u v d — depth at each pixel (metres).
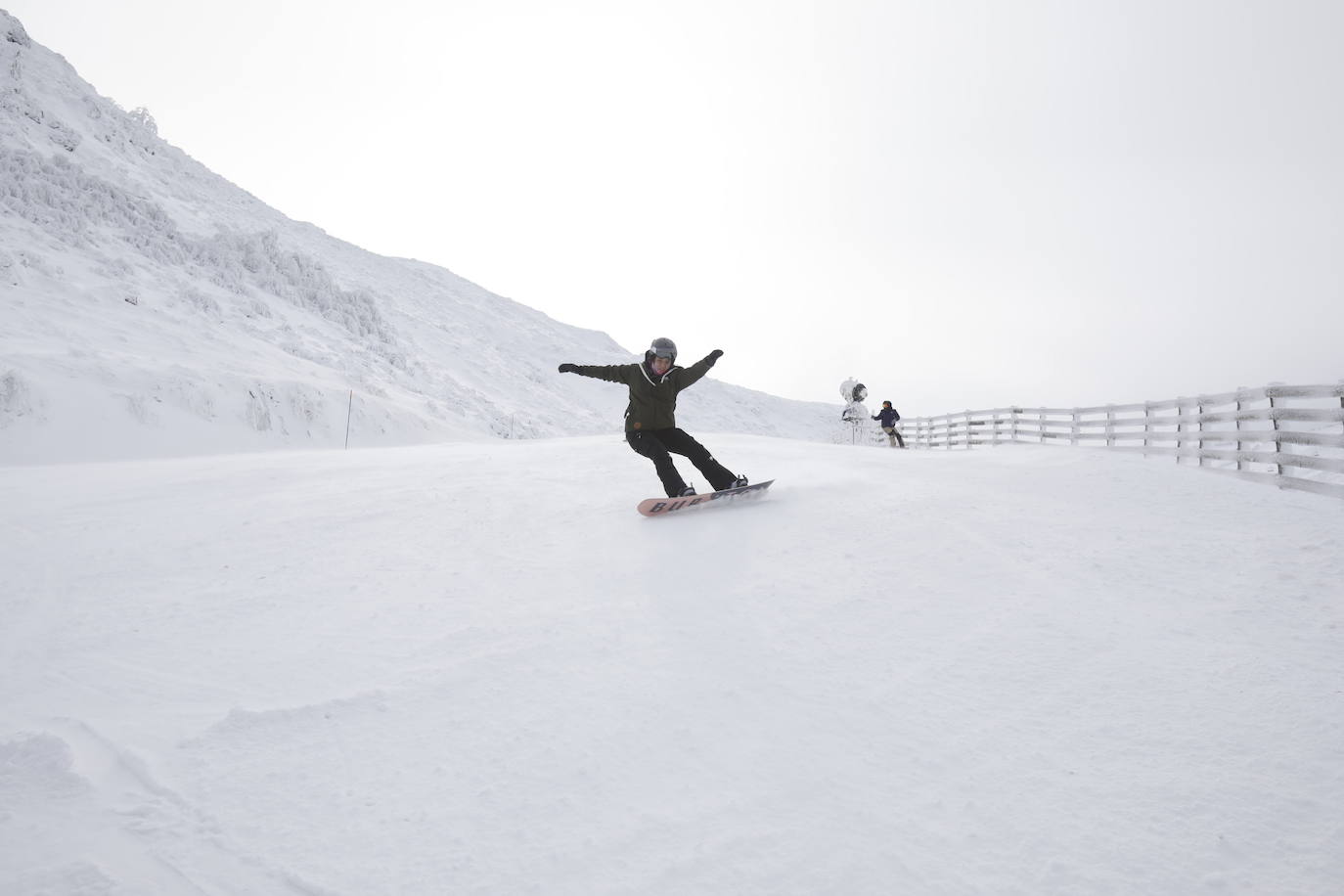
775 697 3.08
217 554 5.97
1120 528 5.39
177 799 2.51
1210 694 2.92
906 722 2.85
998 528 5.47
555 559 5.39
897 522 5.74
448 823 2.36
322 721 3.06
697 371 6.68
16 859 2.18
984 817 2.27
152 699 3.33
